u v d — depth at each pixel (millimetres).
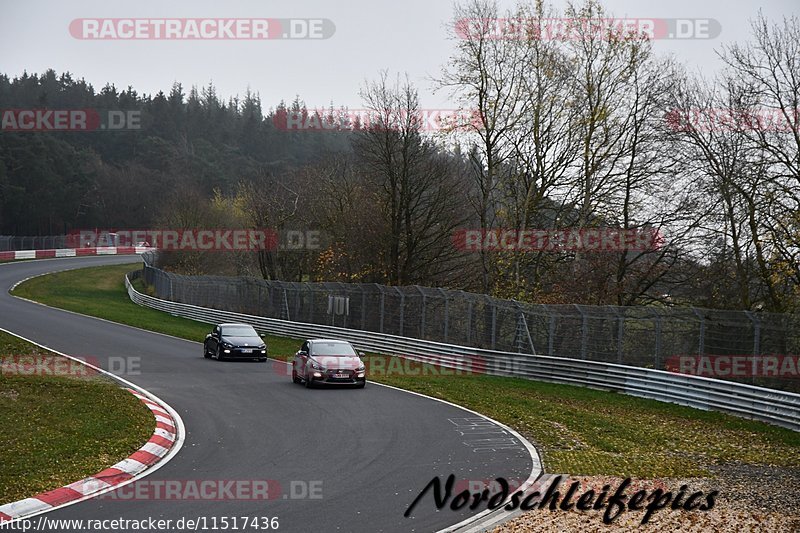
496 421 35094
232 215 141625
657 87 65312
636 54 65938
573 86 67875
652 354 43719
